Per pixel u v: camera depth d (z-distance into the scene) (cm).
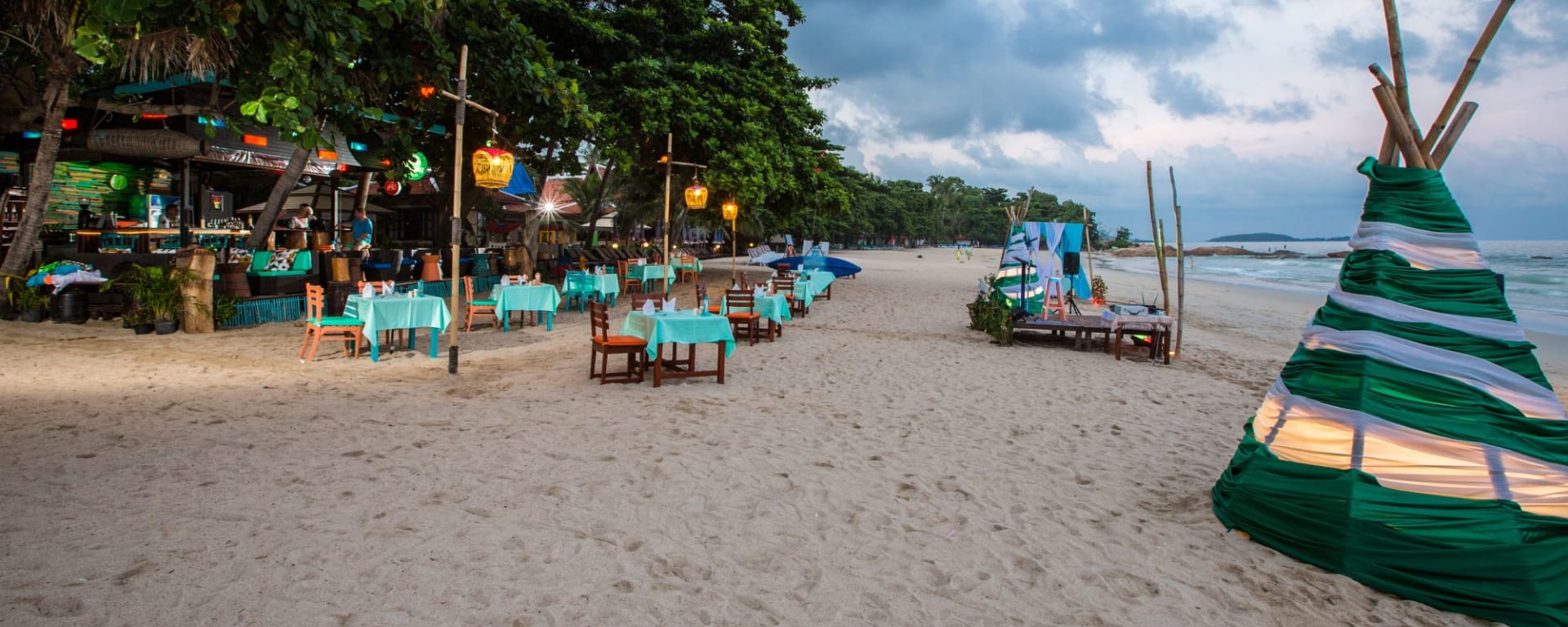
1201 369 1100
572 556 397
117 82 1305
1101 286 1891
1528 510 385
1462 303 431
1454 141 457
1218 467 609
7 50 1129
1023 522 474
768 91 2103
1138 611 365
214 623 315
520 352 1055
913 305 1914
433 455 557
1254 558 432
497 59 1326
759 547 421
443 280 1672
